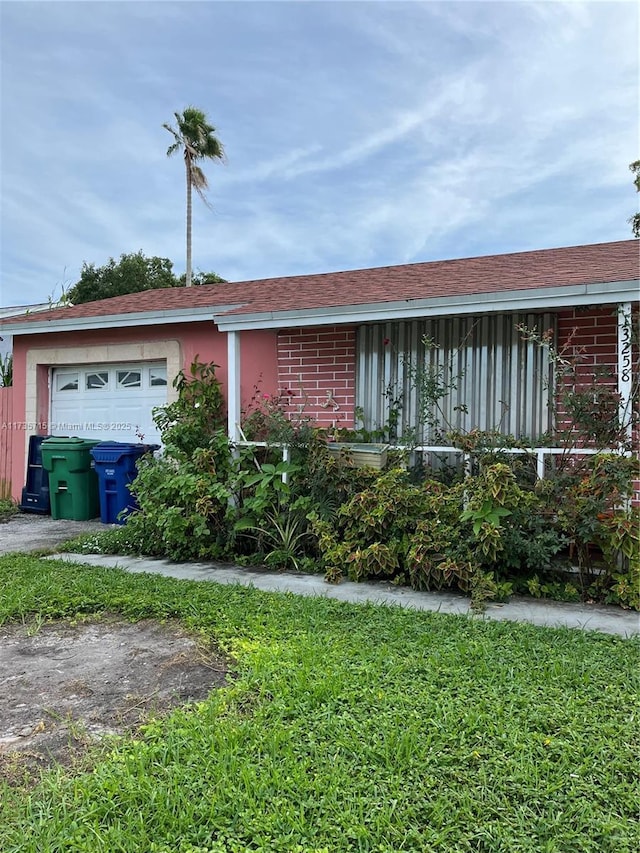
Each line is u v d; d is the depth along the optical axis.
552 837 2.28
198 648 4.19
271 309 6.96
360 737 2.90
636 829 2.31
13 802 2.51
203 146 32.25
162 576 6.02
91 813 2.41
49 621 4.80
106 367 9.88
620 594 5.05
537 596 5.36
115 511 8.97
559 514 5.33
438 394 6.79
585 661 3.82
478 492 5.34
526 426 6.61
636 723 3.04
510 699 3.27
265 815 2.39
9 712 3.34
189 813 2.39
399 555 5.84
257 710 3.17
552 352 5.96
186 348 9.00
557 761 2.72
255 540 6.85
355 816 2.37
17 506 10.12
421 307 6.14
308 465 6.55
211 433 8.01
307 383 7.89
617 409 5.45
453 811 2.40
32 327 9.68
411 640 4.20
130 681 3.70
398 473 6.04
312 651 3.93
